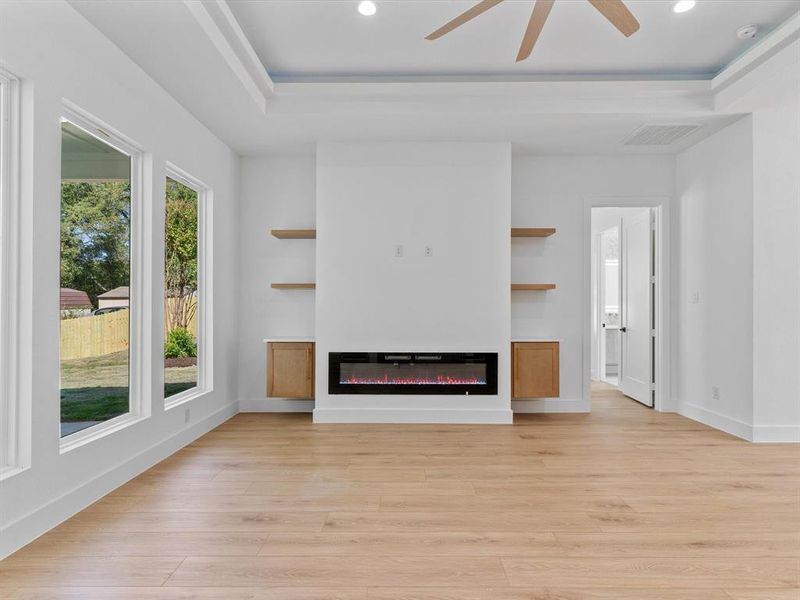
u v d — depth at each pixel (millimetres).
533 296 5660
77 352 3064
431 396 5156
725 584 2135
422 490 3227
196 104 4195
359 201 5195
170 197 4316
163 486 3289
